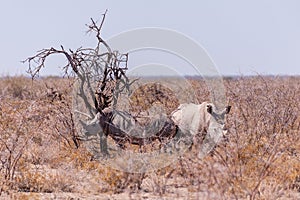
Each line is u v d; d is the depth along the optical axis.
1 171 41.75
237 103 56.69
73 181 40.59
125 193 38.00
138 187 38.25
